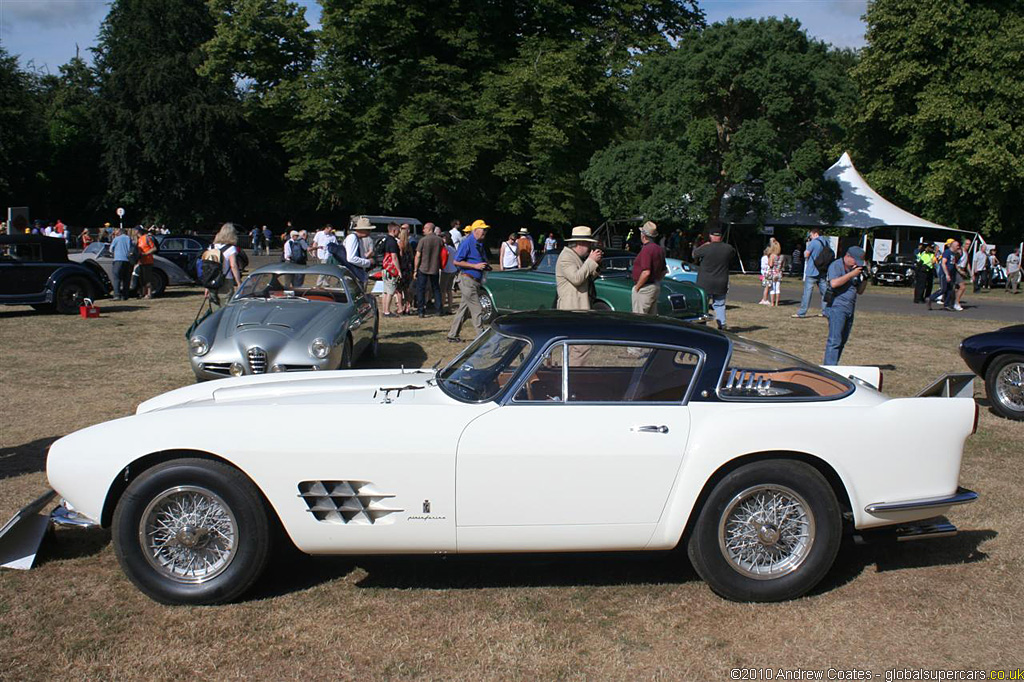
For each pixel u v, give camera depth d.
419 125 29.42
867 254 33.25
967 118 31.45
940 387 4.35
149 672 3.22
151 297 18.50
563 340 3.95
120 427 3.80
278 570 4.20
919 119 32.78
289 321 8.46
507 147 30.69
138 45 47.12
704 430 3.78
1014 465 6.16
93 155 52.94
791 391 3.99
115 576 4.09
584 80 29.44
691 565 4.34
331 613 3.73
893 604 3.89
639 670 3.28
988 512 5.16
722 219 33.91
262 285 9.70
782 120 31.55
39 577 4.07
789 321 15.05
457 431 3.73
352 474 3.71
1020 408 7.55
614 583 4.10
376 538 3.76
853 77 36.25
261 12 32.53
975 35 31.62
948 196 34.06
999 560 4.41
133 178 48.50
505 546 3.81
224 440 3.69
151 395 8.26
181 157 47.69
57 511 4.03
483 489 3.72
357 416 3.79
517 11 32.06
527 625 3.64
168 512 3.76
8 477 5.61
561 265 8.47
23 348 11.23
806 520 3.85
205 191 49.78
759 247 36.12
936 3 31.75
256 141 49.00
